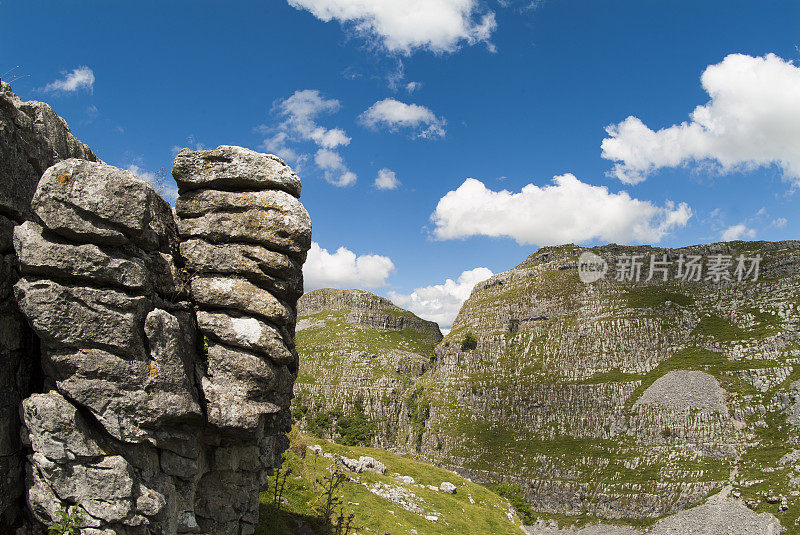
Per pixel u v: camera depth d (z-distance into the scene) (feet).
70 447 55.42
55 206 55.77
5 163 57.72
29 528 57.82
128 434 58.49
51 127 66.18
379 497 195.00
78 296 56.29
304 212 75.77
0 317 57.67
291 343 81.15
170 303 67.67
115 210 57.82
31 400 55.52
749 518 596.29
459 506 236.43
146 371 60.13
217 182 75.25
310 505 134.41
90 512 55.93
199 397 68.08
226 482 76.59
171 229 72.90
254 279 73.61
